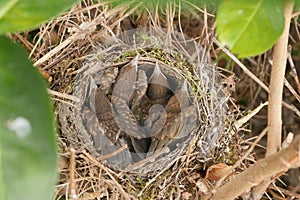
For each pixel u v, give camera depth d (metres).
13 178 0.33
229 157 0.54
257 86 0.60
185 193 0.53
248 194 0.49
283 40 0.44
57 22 0.53
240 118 0.57
